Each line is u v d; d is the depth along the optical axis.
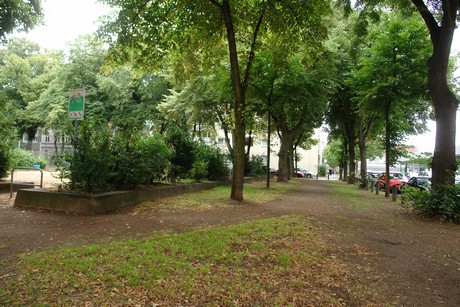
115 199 8.55
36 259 4.50
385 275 4.60
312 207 11.02
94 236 5.91
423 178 21.50
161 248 5.16
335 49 18.73
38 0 16.78
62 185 9.04
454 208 9.21
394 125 17.80
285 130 26.31
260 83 18.08
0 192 11.20
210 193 13.27
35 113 34.25
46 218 7.21
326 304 3.65
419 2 10.95
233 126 13.12
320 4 11.73
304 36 12.73
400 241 6.53
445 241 6.78
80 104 8.36
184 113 26.12
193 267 4.46
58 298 3.46
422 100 16.59
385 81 15.42
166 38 12.71
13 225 6.50
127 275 4.07
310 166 67.94
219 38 13.39
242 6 12.27
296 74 17.52
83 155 8.30
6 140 13.30
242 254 5.11
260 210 9.71
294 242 5.91
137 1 10.82
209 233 6.23
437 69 10.43
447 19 10.26
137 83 31.75
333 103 28.89
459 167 9.92
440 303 3.81
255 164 27.08
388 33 14.78
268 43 14.58
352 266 4.88
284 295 3.80
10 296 3.45
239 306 3.51
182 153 14.32
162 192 11.02
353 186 26.58
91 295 3.56
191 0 11.16
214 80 19.12
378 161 56.97
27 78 39.50
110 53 11.93
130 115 30.75
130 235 6.06
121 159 9.63
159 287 3.80
